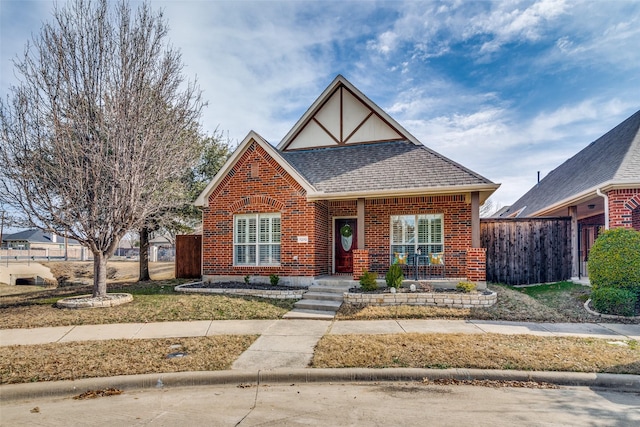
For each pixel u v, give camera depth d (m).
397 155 14.48
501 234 13.95
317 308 10.43
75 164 10.31
